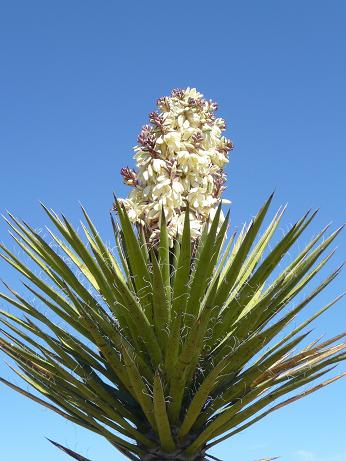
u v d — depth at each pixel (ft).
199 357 10.44
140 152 11.60
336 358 10.24
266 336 9.86
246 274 11.57
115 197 10.02
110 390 10.88
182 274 10.16
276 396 10.05
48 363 10.84
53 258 10.35
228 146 12.03
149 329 10.21
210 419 10.69
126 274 11.26
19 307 11.09
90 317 10.04
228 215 9.87
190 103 11.78
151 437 10.45
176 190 11.14
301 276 10.37
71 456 10.20
